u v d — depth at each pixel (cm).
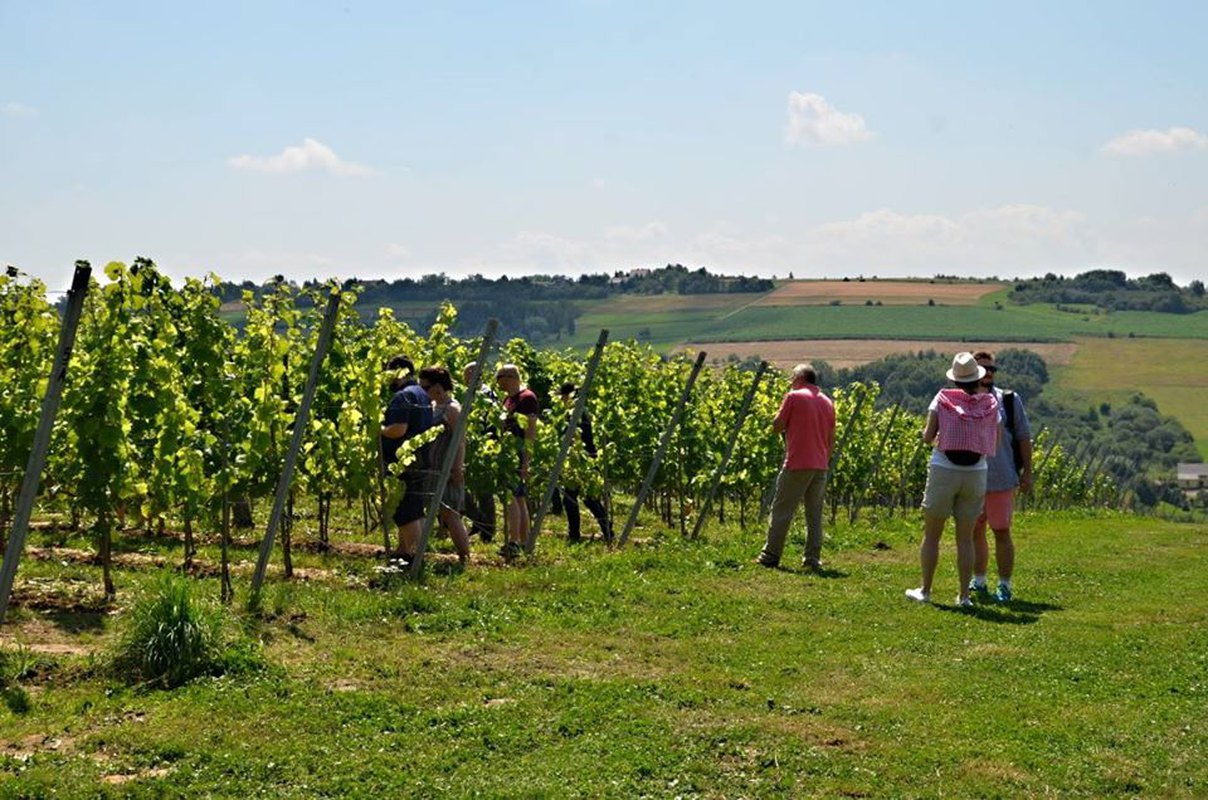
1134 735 731
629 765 639
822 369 9244
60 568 1080
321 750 638
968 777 644
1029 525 2408
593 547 1512
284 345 1120
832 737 705
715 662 880
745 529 1967
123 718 671
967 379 1188
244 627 847
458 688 761
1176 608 1223
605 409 1906
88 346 1031
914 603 1180
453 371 1842
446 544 1465
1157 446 9094
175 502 1084
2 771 584
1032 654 952
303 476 1214
